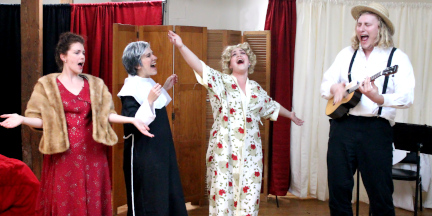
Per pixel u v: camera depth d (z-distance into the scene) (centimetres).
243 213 356
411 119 477
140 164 317
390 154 331
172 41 335
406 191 459
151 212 318
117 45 421
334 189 340
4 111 519
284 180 478
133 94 313
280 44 470
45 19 502
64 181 286
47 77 289
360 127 329
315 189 490
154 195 317
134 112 312
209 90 350
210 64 450
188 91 446
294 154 483
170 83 359
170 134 333
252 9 528
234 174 355
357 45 342
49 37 503
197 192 462
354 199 485
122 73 430
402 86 320
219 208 348
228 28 559
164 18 503
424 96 476
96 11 496
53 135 281
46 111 281
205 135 458
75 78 297
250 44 454
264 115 384
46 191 293
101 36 496
